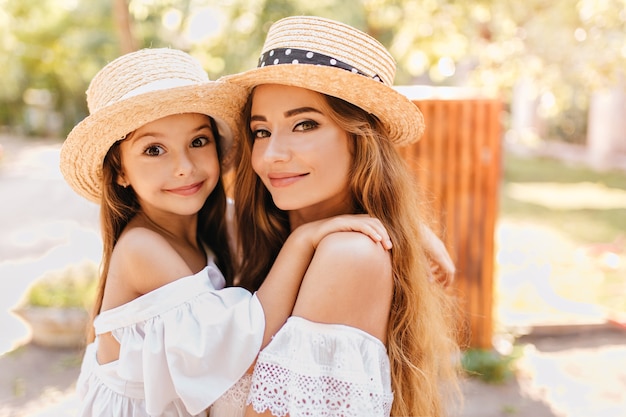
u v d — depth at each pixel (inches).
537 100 638.5
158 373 56.6
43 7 480.7
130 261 61.4
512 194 444.5
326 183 59.8
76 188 69.5
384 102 60.0
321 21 59.7
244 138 66.6
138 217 67.7
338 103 59.1
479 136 151.9
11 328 195.3
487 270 158.7
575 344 185.0
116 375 60.4
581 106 576.7
